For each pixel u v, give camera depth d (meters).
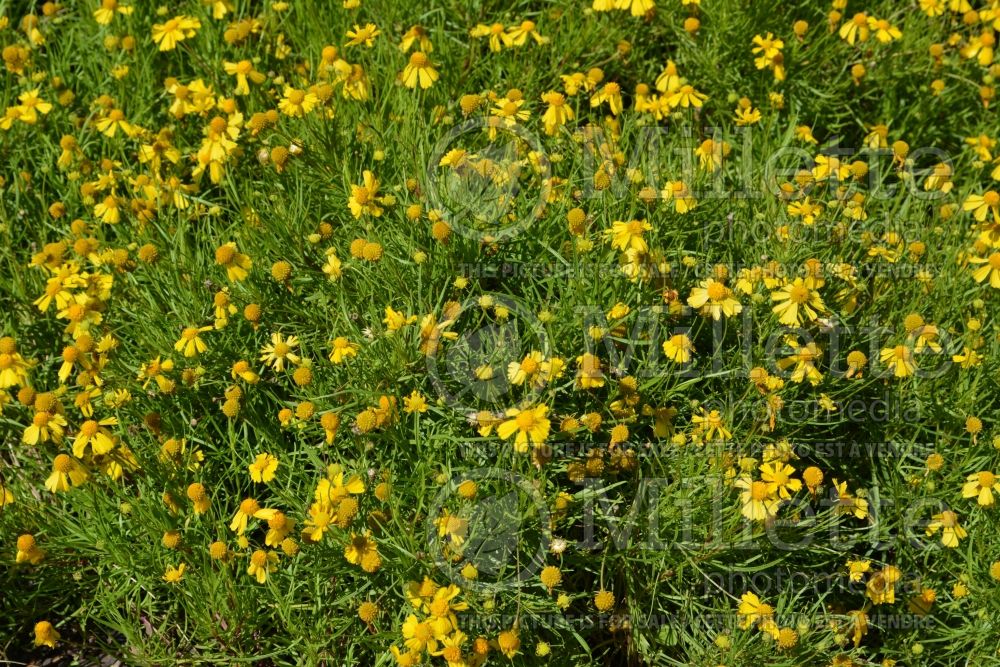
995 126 5.08
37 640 3.27
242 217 3.97
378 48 4.59
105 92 4.77
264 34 4.75
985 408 4.01
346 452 3.70
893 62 5.08
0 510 3.41
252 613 3.42
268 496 3.73
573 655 3.46
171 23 4.55
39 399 3.45
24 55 4.62
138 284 4.07
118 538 3.50
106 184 4.25
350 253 3.94
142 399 3.75
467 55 4.77
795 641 3.25
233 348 3.84
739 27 4.80
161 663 3.43
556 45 4.80
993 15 5.05
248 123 4.24
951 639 3.71
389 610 3.41
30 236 4.42
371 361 3.52
